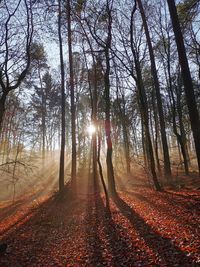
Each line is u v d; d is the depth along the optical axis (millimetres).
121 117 31031
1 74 13969
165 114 31250
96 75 19453
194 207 10391
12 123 33094
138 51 18984
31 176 31203
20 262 7492
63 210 14547
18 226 12086
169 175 20141
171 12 10828
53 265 7078
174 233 7895
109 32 14859
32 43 15773
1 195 27000
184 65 10422
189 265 5715
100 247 7941
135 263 6371
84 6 14812
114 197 16188
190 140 46250
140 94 16516
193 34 15648
